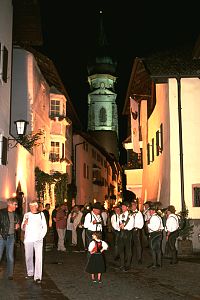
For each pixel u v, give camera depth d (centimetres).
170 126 1939
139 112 3048
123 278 1116
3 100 1650
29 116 2411
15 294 876
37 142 2594
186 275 1166
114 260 1532
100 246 1041
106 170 6769
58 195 3131
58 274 1166
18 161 1939
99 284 1018
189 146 1922
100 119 8656
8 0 1770
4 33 1692
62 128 3294
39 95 2753
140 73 2386
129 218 1280
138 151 2764
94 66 8800
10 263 1048
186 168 1911
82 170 4638
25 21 1952
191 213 1878
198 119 1939
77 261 1470
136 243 1422
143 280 1084
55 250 1859
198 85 1955
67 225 2055
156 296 880
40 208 1199
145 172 2838
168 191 1952
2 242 1042
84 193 4716
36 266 1023
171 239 1391
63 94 3425
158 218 1322
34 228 1039
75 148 4444
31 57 2444
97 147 5969
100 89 8744
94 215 1148
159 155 2247
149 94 2711
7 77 1697
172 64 1980
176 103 1948
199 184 1891
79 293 903
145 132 2873
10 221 1049
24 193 2100
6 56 1677
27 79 2414
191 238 1853
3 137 1606
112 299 846
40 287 960
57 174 3159
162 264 1385
